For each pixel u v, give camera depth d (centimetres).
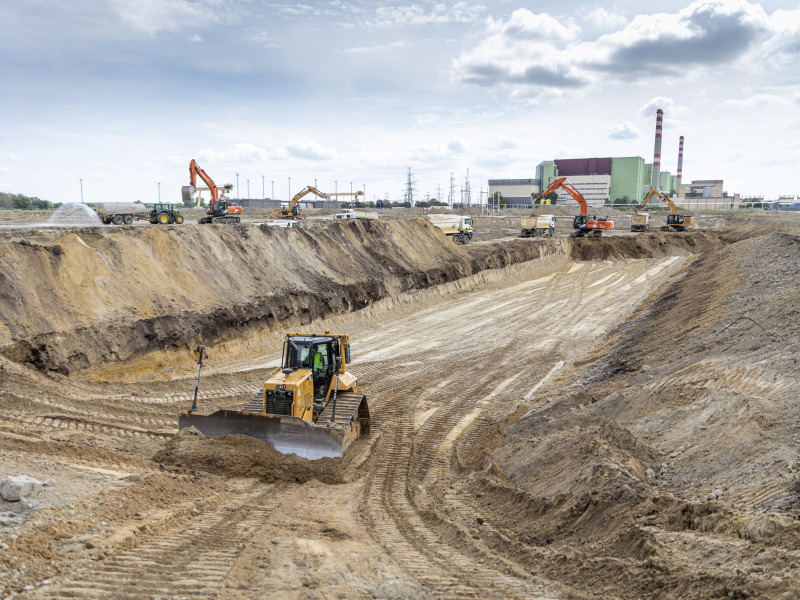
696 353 1708
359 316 3098
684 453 1027
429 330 3011
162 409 1588
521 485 1105
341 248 3475
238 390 1858
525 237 6303
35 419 1357
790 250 2762
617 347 2372
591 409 1495
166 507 934
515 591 673
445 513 1011
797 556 564
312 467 1190
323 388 1389
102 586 649
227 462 1171
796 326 1559
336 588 662
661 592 595
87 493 909
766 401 1110
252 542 807
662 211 12331
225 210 4525
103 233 2772
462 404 1864
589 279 4666
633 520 772
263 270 2762
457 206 13738
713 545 646
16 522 769
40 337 1666
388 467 1328
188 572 700
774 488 750
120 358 1853
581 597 636
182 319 2117
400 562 777
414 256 4009
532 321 3250
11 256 1780
